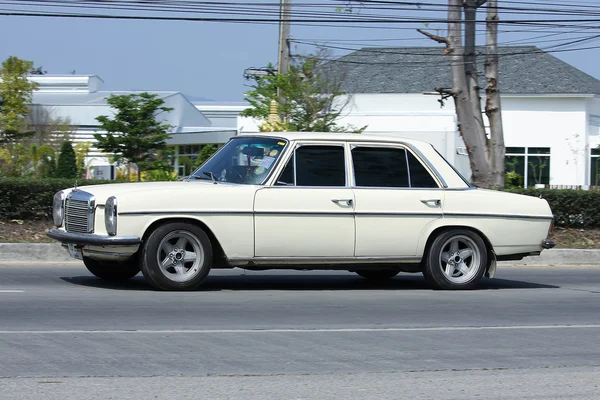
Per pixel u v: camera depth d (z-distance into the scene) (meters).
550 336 10.86
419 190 14.45
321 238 13.81
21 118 51.19
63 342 9.57
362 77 57.44
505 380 8.39
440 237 14.58
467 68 26.00
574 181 52.25
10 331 10.15
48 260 18.95
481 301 13.79
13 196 21.17
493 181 26.08
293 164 13.85
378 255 14.18
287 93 30.62
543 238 15.20
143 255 13.19
